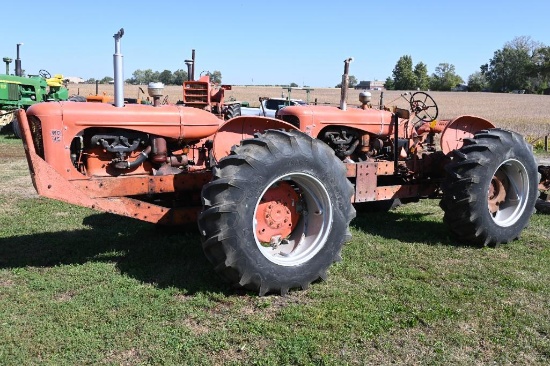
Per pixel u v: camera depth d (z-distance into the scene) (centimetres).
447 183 525
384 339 327
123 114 425
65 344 312
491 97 6500
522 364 304
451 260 484
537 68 9438
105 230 566
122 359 299
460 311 367
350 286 412
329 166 403
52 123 403
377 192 571
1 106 1712
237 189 364
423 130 635
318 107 570
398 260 478
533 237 568
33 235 545
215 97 1373
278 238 413
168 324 341
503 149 525
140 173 449
